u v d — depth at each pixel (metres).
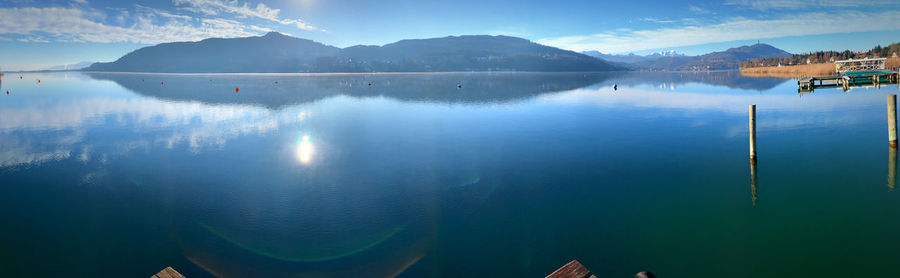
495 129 32.75
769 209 14.30
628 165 20.52
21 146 27.67
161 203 16.28
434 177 19.39
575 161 21.59
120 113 47.75
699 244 11.96
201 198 16.80
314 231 13.55
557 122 35.84
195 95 79.75
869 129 27.19
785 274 10.22
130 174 20.33
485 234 13.09
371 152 24.92
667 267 10.76
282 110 51.06
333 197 16.77
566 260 11.34
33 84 126.88
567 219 14.05
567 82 133.12
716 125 31.50
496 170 20.31
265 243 12.76
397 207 15.55
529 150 24.55
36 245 12.69
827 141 24.03
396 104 57.84
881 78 65.94
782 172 18.47
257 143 28.23
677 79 146.25
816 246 11.58
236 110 51.31
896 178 17.08
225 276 10.98
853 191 15.77
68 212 15.36
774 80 99.19
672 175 18.59
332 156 23.94
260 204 16.02
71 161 23.12
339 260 11.69
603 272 10.70
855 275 10.08
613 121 35.66
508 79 175.50
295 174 20.19
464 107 51.81
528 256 11.62
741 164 20.03
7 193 17.55
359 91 92.62
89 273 11.14
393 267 11.27
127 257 11.99
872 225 12.75
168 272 9.06
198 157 23.94
